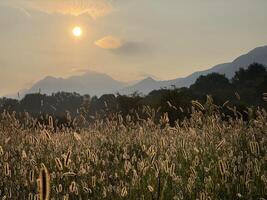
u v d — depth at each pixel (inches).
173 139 313.7
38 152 290.0
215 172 220.7
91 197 203.3
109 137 378.0
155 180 199.3
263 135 293.1
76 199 203.6
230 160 241.8
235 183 206.4
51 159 268.8
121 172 237.5
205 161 250.8
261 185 201.9
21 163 249.4
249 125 331.6
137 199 192.2
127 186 204.8
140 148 322.7
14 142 341.1
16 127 378.3
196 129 343.0
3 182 219.8
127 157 252.4
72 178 225.8
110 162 269.9
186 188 197.2
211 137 313.9
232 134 322.7
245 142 304.3
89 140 354.0
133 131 399.2
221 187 205.5
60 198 194.2
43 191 114.0
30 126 386.3
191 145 290.5
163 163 195.6
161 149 266.2
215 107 349.1
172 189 196.4
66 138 360.8
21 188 211.6
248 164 212.8
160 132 367.2
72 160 251.3
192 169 206.1
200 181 215.8
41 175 114.0
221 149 277.3
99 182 219.9
